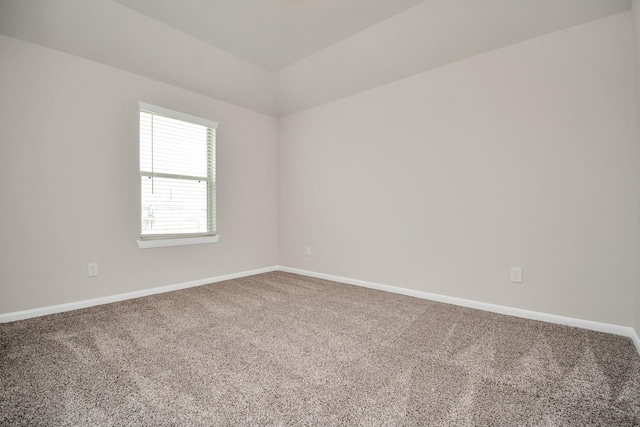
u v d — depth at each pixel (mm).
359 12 2320
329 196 3553
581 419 1144
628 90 1885
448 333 1979
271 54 2963
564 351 1712
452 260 2623
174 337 1896
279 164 4133
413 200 2852
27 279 2229
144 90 2812
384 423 1122
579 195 2051
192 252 3232
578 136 2047
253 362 1583
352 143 3320
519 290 2295
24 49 2188
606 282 1976
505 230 2350
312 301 2689
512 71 2287
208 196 3400
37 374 1443
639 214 1819
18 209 2184
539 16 2064
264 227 3992
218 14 2334
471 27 2275
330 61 3000
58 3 2068
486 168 2426
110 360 1591
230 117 3555
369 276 3197
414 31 2449
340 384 1383
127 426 1093
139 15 2328
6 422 1105
